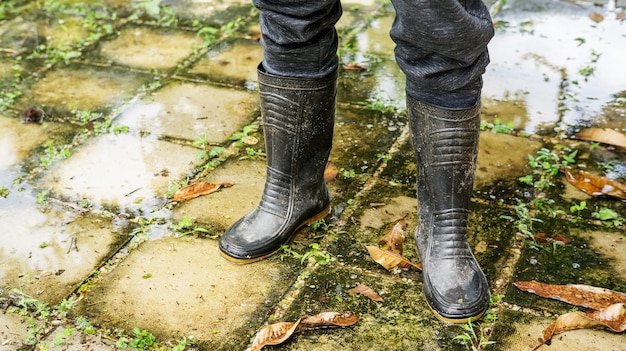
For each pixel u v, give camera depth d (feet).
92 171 8.02
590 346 5.74
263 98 6.32
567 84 9.52
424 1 4.95
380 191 7.63
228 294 6.32
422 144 5.90
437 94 5.62
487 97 9.29
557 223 7.13
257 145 8.48
